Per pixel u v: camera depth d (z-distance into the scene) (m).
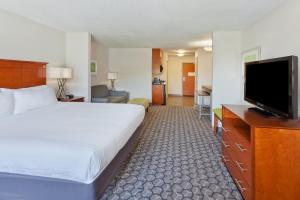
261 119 1.99
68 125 2.30
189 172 2.63
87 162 1.58
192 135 4.24
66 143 1.72
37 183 1.68
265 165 1.75
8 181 1.71
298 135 1.71
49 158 1.62
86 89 5.12
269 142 1.73
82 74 5.11
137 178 2.48
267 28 3.41
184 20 3.84
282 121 1.89
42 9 3.31
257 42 3.83
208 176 2.52
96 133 2.02
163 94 8.62
